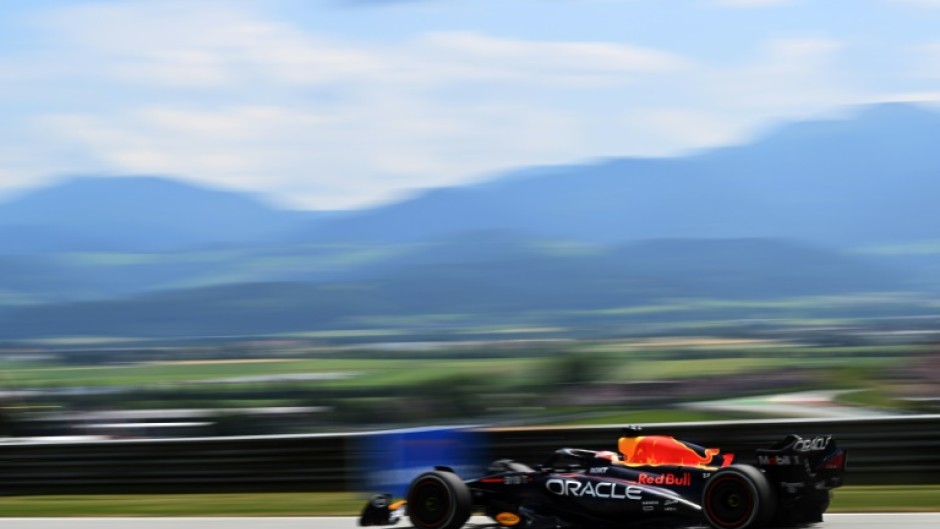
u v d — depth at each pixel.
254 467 55.03
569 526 35.34
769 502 32.22
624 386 181.12
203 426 146.50
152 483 55.94
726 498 32.59
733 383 188.38
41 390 182.00
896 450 49.22
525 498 36.06
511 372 193.62
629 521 34.38
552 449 52.47
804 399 151.75
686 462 34.78
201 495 54.88
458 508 35.72
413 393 176.62
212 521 43.44
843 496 46.44
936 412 116.81
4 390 115.75
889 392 127.38
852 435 49.69
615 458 35.78
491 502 36.69
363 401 189.38
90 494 56.38
